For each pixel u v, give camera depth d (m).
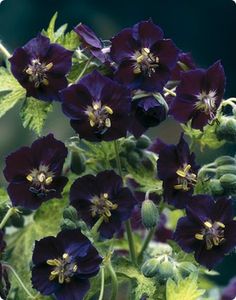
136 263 0.44
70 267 0.41
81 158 0.45
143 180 0.45
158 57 0.43
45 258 0.41
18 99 0.44
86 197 0.43
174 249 0.45
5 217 0.43
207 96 0.43
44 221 0.46
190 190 0.44
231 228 0.43
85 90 0.42
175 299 0.41
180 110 0.43
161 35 0.43
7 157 0.42
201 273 0.47
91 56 0.43
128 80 0.43
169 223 0.52
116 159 0.44
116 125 0.42
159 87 0.43
